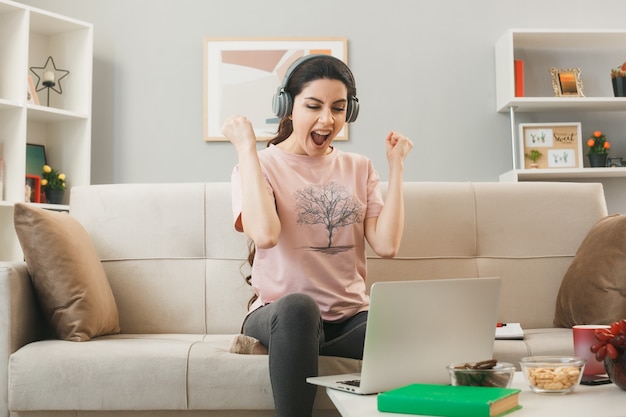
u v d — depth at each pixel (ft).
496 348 6.10
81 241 6.77
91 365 5.52
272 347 4.85
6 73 12.48
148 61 14.02
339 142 13.99
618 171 13.17
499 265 7.72
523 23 14.20
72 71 13.55
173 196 7.66
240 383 5.44
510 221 7.83
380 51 14.07
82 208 7.68
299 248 5.83
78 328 6.17
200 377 5.47
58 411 5.59
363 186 6.27
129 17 14.08
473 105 14.10
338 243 5.92
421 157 14.01
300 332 4.79
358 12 14.10
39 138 13.60
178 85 14.02
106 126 13.96
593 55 14.38
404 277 7.53
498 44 13.91
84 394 5.50
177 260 7.54
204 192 7.67
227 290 7.45
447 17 14.16
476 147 14.06
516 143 13.99
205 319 7.41
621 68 13.74
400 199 6.08
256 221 5.53
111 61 14.02
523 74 14.23
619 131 14.32
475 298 4.54
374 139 13.98
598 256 7.00
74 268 6.32
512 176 13.25
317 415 5.46
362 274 6.10
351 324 5.67
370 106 14.01
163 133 13.94
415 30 14.11
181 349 5.64
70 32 13.61
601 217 7.94
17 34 12.44
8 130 12.42
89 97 13.34
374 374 4.11
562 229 7.87
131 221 7.59
